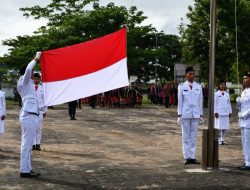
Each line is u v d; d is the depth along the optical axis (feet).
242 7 131.44
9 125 63.62
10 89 152.05
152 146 45.16
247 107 32.40
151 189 25.82
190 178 28.94
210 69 31.63
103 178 28.78
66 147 43.37
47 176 29.22
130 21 126.62
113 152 40.60
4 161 34.71
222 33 135.85
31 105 28.60
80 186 26.43
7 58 124.88
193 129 34.58
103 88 28.04
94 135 54.19
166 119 79.30
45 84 28.14
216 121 47.55
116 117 82.17
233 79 159.43
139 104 115.96
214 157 32.19
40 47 121.60
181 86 34.81
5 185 26.53
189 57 144.36
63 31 123.85
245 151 32.48
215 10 31.50
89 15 124.36
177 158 37.35
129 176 29.48
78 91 27.99
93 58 28.27
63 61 28.17
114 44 28.45
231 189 25.88
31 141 28.91
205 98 121.80
